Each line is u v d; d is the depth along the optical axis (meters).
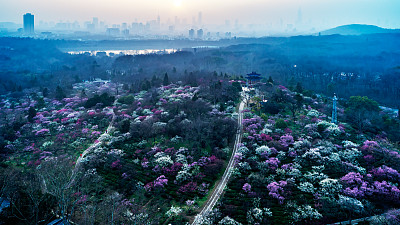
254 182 83.19
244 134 110.94
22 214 69.38
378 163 90.62
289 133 109.88
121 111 146.00
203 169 93.31
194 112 128.25
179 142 108.62
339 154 94.56
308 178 84.06
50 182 82.69
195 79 187.00
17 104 182.38
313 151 93.44
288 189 80.12
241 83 182.75
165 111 132.12
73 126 134.12
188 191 83.25
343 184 79.81
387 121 129.75
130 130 117.81
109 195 81.62
